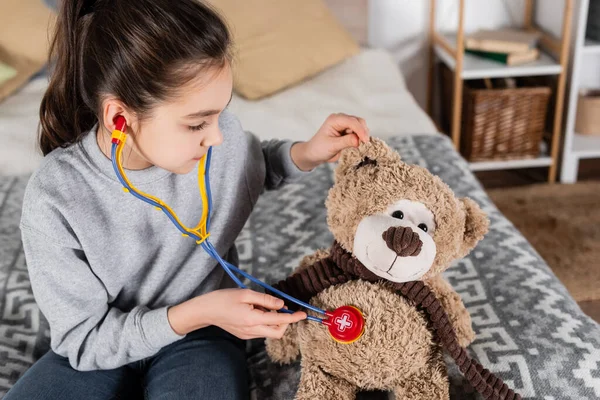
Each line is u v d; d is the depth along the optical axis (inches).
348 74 84.8
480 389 35.2
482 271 49.1
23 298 48.4
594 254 77.1
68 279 35.7
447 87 99.2
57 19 33.3
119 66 30.3
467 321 38.7
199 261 40.2
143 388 40.3
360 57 88.8
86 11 32.3
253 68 81.0
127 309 40.4
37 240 35.1
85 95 32.7
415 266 32.5
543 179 97.0
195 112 31.0
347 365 34.7
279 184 45.9
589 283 72.3
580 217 85.0
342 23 100.3
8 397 36.6
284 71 82.0
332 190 37.0
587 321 43.6
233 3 85.1
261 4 85.8
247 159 42.3
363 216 34.8
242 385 38.9
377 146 36.4
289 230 55.8
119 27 30.2
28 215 35.0
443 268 35.9
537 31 96.5
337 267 37.2
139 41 29.8
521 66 88.7
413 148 66.5
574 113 90.7
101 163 35.2
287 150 43.6
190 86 30.2
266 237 55.2
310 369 36.2
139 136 32.3
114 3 30.8
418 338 34.6
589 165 100.1
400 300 34.8
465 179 61.0
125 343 36.2
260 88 80.0
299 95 80.0
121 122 31.4
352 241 35.2
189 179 37.8
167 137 31.7
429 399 35.0
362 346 33.9
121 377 39.4
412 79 105.6
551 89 94.7
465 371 35.3
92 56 31.3
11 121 72.0
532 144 92.8
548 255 77.5
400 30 101.9
